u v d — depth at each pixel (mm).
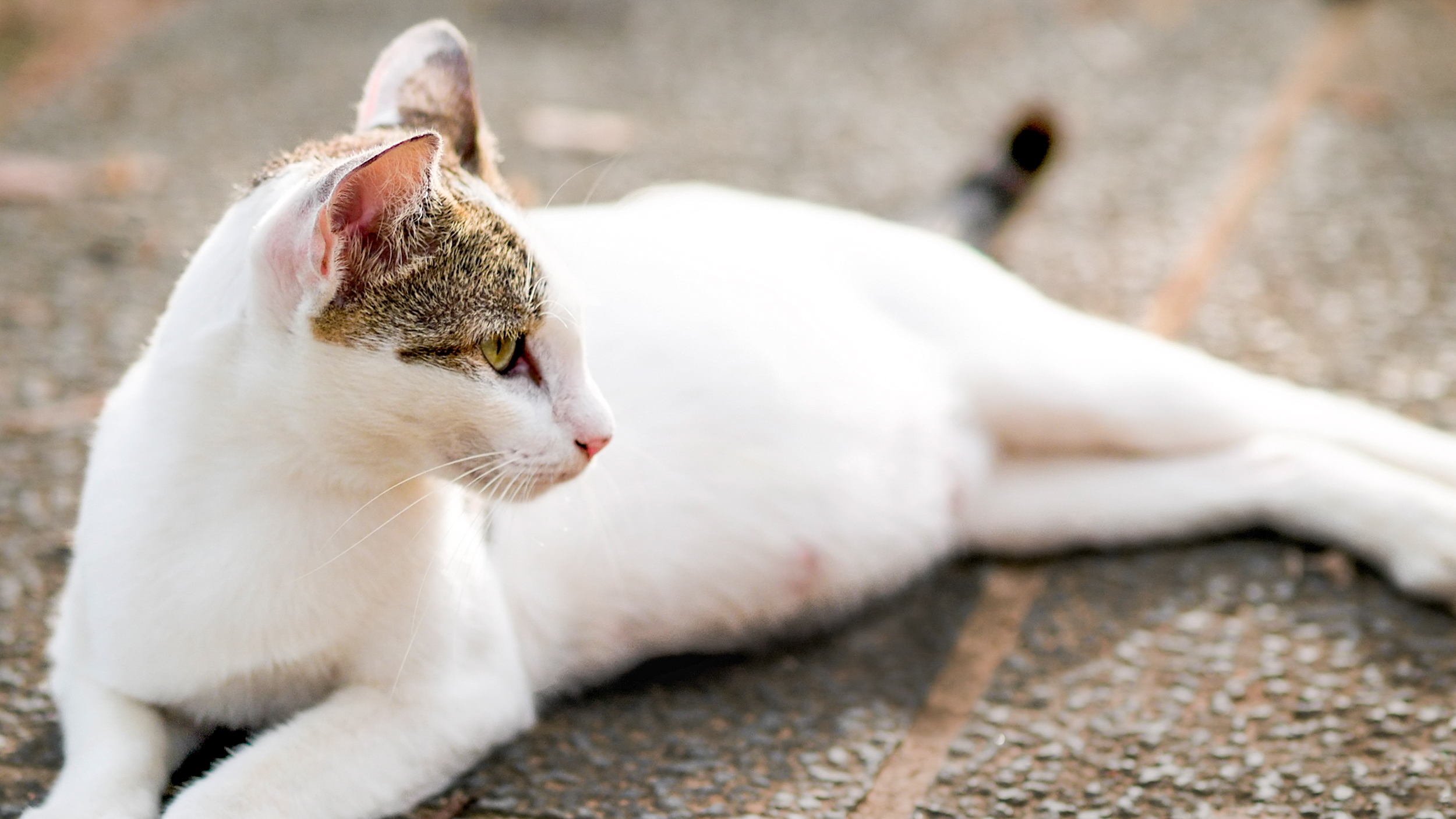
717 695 2658
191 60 5570
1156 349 3104
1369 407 3334
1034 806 2316
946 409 3027
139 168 4695
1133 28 6027
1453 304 3850
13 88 5293
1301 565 2898
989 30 6070
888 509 2912
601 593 2631
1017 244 4324
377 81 2420
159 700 2217
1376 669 2584
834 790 2367
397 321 1989
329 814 2111
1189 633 2744
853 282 3051
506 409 2086
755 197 3277
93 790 2064
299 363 1979
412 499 2188
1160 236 4328
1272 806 2275
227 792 2043
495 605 2383
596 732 2525
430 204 2008
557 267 2188
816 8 6297
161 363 2102
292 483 2076
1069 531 3045
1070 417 3035
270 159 2371
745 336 2805
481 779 2369
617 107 5332
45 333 3791
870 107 5355
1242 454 3043
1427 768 2326
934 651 2799
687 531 2688
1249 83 5395
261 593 2088
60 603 2605
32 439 3336
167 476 2078
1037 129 3912
